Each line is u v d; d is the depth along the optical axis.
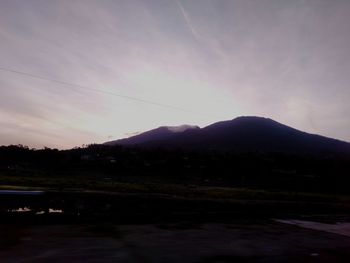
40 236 7.86
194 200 14.10
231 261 7.05
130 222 10.62
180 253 7.32
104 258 6.49
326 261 7.71
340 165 66.25
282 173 65.25
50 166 69.75
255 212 14.63
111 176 59.53
